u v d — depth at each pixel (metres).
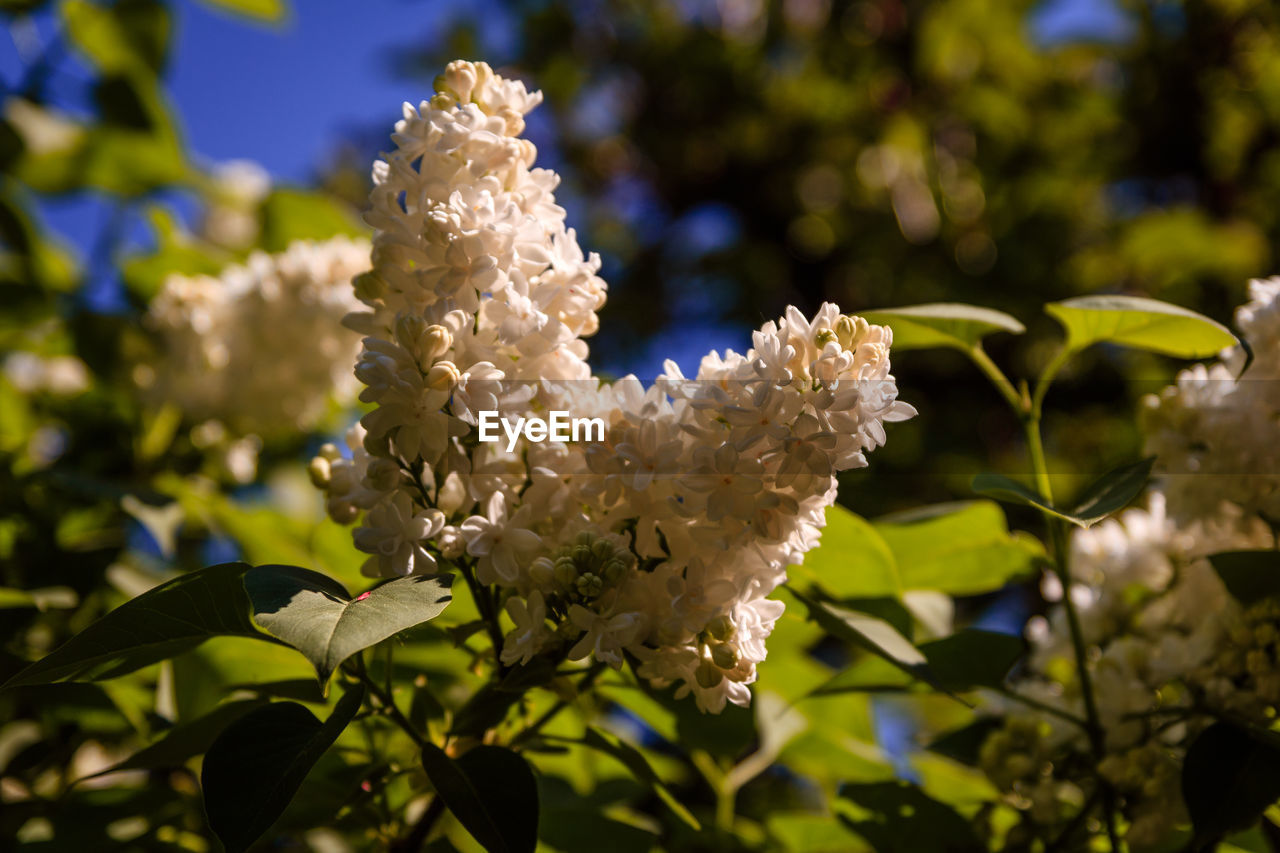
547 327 0.45
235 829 0.42
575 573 0.44
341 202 2.12
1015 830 0.58
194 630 0.46
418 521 0.45
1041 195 1.77
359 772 0.52
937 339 0.59
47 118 0.93
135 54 0.99
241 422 0.83
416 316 0.45
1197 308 1.64
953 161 1.87
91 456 0.83
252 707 0.51
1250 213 1.72
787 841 0.66
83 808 0.56
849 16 1.99
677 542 0.45
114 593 0.68
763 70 2.09
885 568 0.57
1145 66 1.79
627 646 0.44
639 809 0.81
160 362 0.83
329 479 0.49
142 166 0.96
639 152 2.24
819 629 0.61
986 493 0.51
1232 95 1.72
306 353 0.79
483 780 0.46
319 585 0.43
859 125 2.00
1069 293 1.65
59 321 0.90
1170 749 0.57
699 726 0.59
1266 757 0.50
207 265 0.95
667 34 2.18
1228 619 0.54
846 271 1.93
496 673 0.49
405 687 0.56
